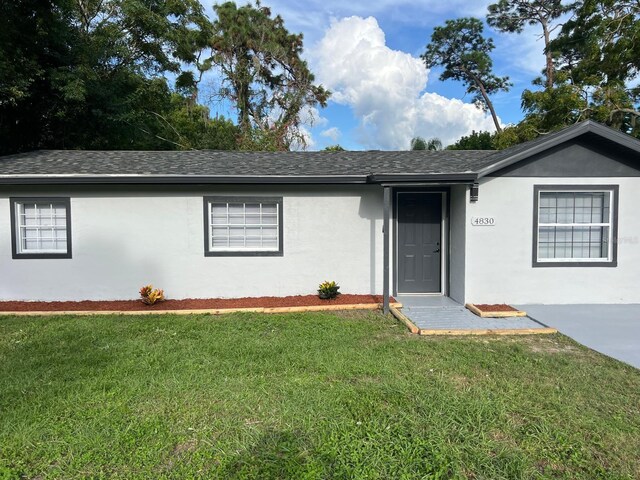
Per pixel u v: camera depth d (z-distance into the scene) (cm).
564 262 807
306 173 832
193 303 830
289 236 873
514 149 840
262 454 307
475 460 302
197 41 2094
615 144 779
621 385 440
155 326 668
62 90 1330
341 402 390
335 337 608
